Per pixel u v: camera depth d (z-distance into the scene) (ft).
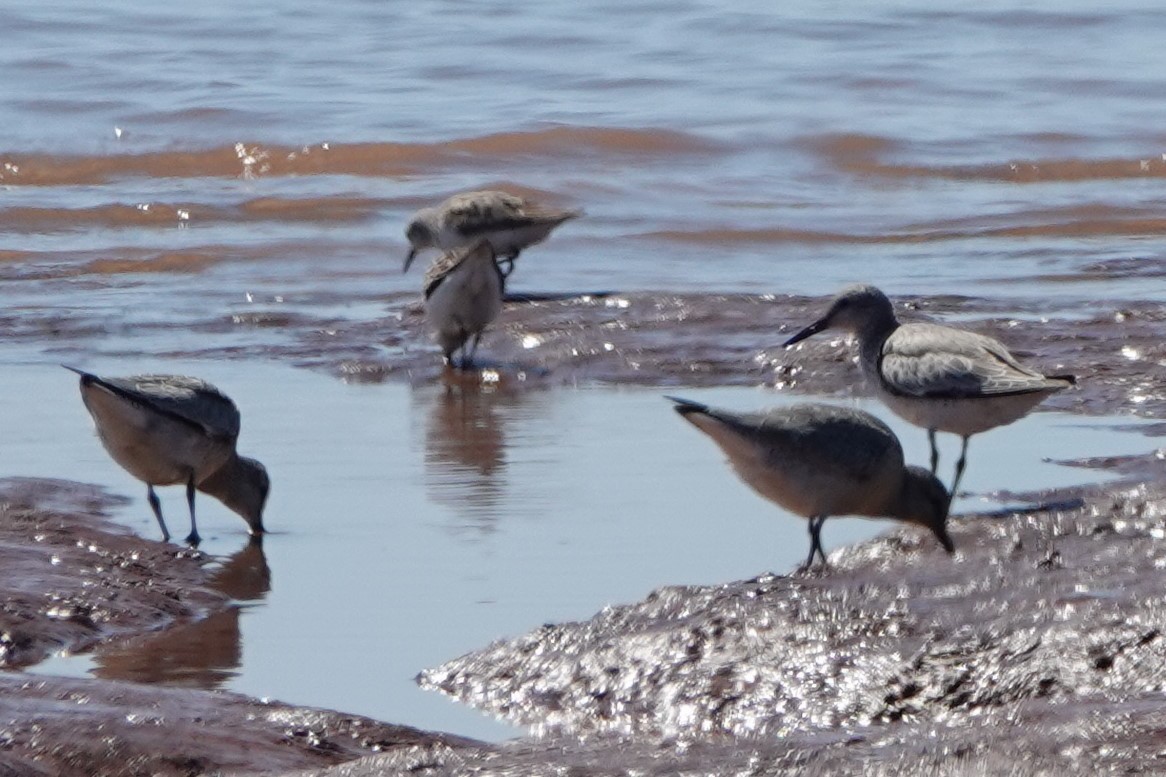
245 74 102.47
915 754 23.31
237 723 27.14
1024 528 35.19
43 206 78.33
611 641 30.58
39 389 52.85
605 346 57.98
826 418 34.35
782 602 30.76
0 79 99.04
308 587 36.27
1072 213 80.33
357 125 92.22
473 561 37.55
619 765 23.95
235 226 77.51
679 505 41.57
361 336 60.39
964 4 123.85
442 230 68.49
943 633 28.86
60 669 31.71
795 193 84.17
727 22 118.01
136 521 41.32
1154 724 23.43
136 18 114.01
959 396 40.55
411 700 30.19
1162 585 29.78
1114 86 104.12
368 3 121.60
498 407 52.19
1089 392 50.65
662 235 75.82
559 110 95.76
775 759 23.77
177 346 58.90
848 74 105.19
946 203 82.48
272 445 47.44
